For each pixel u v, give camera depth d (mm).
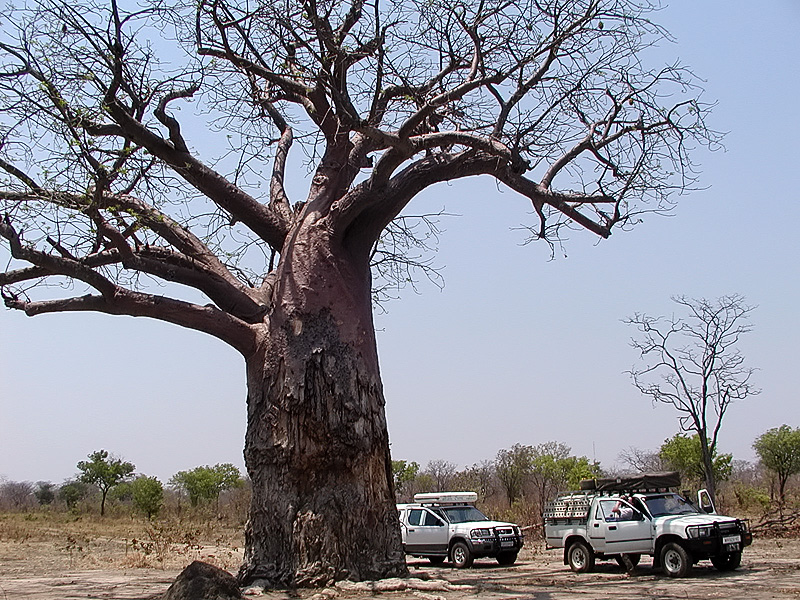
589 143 10820
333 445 9172
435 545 15359
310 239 10008
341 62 9273
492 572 13641
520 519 23406
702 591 9719
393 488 9719
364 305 10117
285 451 9164
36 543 22016
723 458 26594
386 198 10055
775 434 28469
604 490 13633
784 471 28297
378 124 10500
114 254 9984
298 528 8938
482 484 33281
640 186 10648
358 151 10742
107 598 9719
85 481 39500
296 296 9742
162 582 12164
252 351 9766
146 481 35875
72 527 29266
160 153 9969
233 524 31562
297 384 9328
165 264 9664
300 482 9164
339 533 8984
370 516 9227
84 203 8703
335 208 10023
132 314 9328
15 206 8516
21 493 60750
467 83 9828
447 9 9852
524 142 10414
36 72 8859
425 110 9367
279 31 9609
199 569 7477
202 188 10492
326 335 9578
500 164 10078
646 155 10727
